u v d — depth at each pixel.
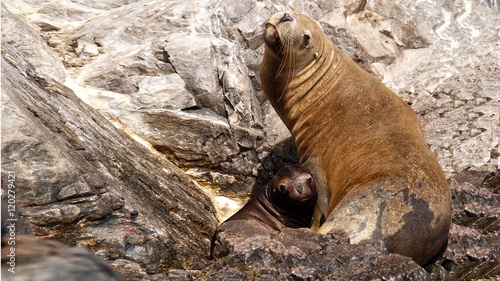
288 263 23.72
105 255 24.48
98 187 26.12
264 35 33.50
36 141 25.20
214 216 34.44
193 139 37.03
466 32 43.91
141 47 38.59
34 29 38.53
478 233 28.66
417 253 26.55
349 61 34.53
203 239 31.08
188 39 38.41
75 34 39.50
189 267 25.72
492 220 30.86
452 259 27.58
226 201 36.69
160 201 30.67
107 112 36.72
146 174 31.75
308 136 33.34
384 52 42.50
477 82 40.94
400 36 43.44
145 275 23.66
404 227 26.05
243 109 37.75
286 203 30.23
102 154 29.80
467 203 31.69
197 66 37.81
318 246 24.72
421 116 39.34
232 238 25.30
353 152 30.75
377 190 26.84
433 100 40.19
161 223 28.05
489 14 44.91
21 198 24.95
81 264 10.90
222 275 22.78
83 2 41.88
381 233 25.95
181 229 30.20
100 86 37.44
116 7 42.12
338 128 32.28
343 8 42.56
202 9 39.72
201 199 34.62
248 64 39.34
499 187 33.84
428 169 27.97
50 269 10.71
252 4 40.31
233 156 37.38
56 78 36.66
